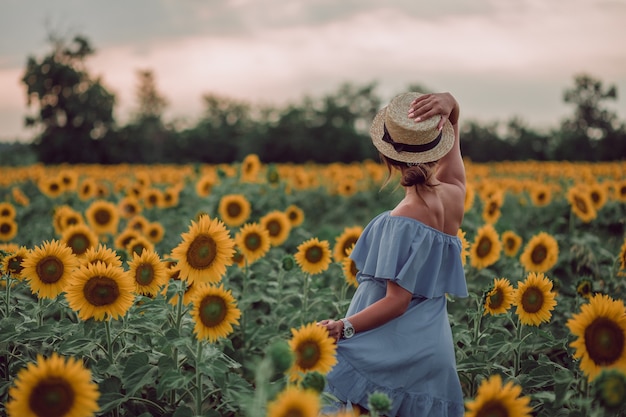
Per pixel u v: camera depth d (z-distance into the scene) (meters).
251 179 9.82
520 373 3.66
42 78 61.03
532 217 10.21
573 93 61.16
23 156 50.94
